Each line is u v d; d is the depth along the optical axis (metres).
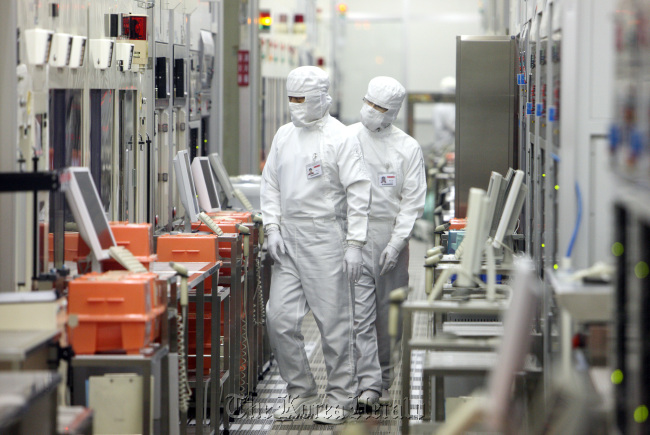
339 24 31.95
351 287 9.64
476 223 6.50
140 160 10.30
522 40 11.09
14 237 6.65
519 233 10.66
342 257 9.60
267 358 12.21
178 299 7.75
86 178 7.04
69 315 6.13
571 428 4.72
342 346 9.60
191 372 9.26
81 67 8.20
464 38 12.21
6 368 5.23
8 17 6.50
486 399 4.65
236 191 11.74
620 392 4.34
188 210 9.92
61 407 5.38
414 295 16.20
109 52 8.78
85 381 6.59
